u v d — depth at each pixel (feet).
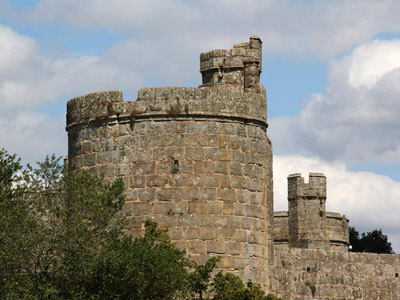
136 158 318.86
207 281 302.25
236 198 317.83
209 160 316.81
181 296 289.12
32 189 288.92
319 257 382.01
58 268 280.72
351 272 391.24
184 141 316.81
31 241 275.80
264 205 325.62
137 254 281.33
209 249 312.91
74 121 331.77
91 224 287.89
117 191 295.28
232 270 313.94
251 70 343.26
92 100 327.67
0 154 293.43
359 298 391.65
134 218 306.35
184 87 319.06
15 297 269.03
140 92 320.70
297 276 374.43
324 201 478.59
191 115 317.42
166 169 315.99
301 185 477.77
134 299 280.72
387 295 399.44
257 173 323.98
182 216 313.73
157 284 282.36
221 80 344.90
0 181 290.56
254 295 297.12
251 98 324.80
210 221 314.14
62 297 277.85
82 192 290.56
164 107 318.04
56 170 293.02
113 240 284.00
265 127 331.16
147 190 316.19
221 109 319.27
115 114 322.55
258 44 345.92
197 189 314.96
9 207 280.10
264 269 322.75
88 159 326.24
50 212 286.87
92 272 278.46
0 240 277.03
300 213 476.54
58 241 282.77
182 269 291.38
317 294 378.94
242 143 321.32
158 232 308.19
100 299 280.10
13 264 275.18
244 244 317.01
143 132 319.27
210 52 347.36
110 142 322.75
